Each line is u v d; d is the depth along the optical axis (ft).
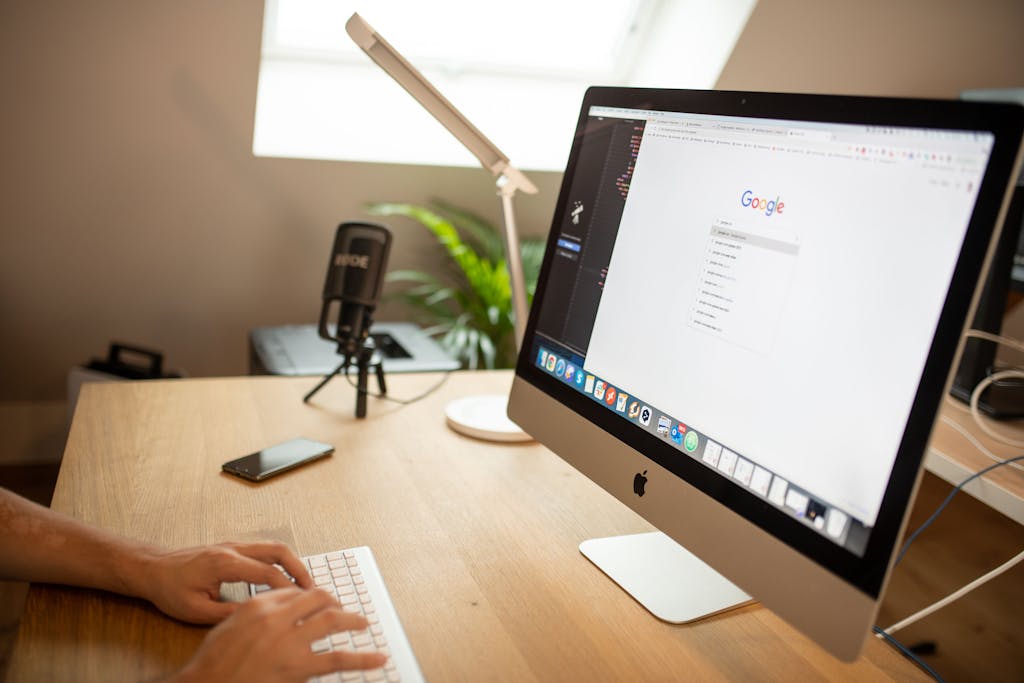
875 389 2.20
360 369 4.22
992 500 3.54
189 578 2.51
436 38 8.43
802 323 2.40
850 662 2.18
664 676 2.44
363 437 3.96
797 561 2.33
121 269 7.84
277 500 3.30
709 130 2.78
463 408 4.29
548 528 3.25
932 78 8.61
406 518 3.24
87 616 2.52
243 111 7.12
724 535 2.56
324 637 2.33
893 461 2.14
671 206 2.90
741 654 2.58
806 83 8.29
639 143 3.09
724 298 2.65
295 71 8.16
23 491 7.97
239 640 2.12
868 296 2.24
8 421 8.43
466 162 8.21
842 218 2.32
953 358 2.04
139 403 4.17
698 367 2.72
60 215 7.32
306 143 7.74
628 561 3.02
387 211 8.14
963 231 2.05
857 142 2.30
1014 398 4.48
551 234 3.55
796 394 2.39
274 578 2.55
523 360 3.63
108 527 3.01
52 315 7.96
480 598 2.76
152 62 6.62
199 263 8.05
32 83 6.49
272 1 7.37
